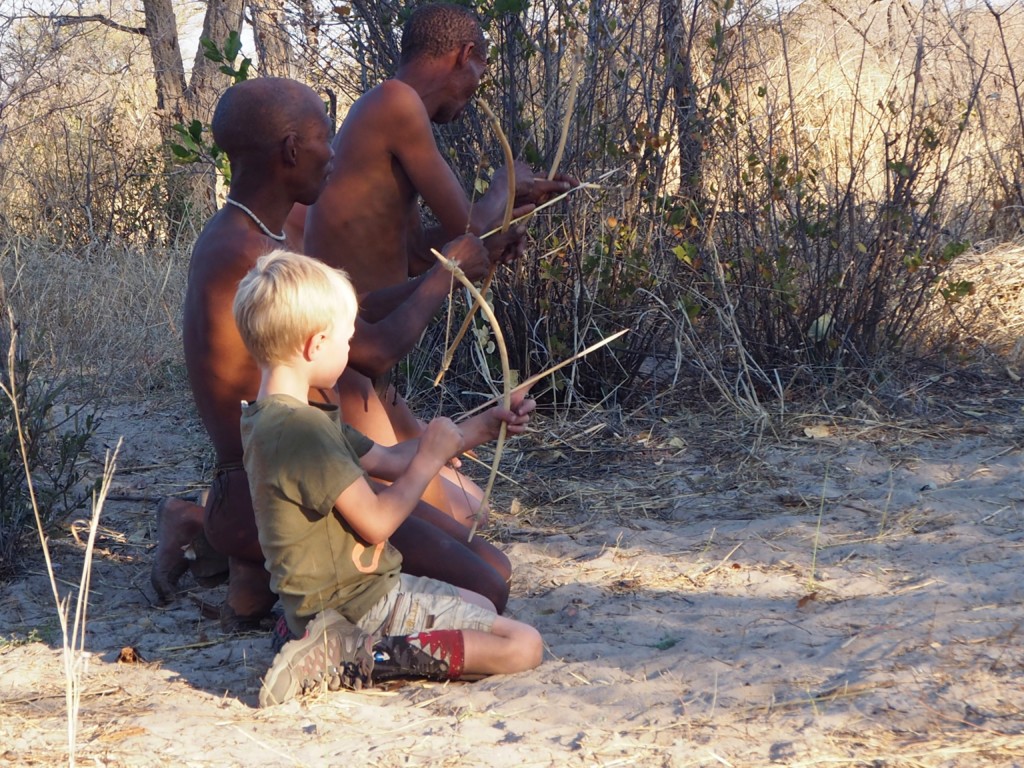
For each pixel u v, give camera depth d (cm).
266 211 321
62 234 883
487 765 245
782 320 585
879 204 584
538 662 299
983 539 386
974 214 729
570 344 556
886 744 246
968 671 278
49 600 368
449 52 361
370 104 349
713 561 385
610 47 545
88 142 958
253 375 318
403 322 334
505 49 538
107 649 327
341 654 283
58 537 422
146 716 275
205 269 315
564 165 538
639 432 529
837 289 572
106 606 364
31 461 408
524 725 266
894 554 380
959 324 611
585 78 543
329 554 282
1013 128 732
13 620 350
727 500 448
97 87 1005
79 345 697
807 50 773
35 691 293
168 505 364
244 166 317
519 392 316
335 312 277
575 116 539
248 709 280
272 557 283
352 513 275
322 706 279
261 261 279
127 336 707
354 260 357
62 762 250
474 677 295
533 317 556
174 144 490
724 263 570
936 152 639
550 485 473
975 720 255
